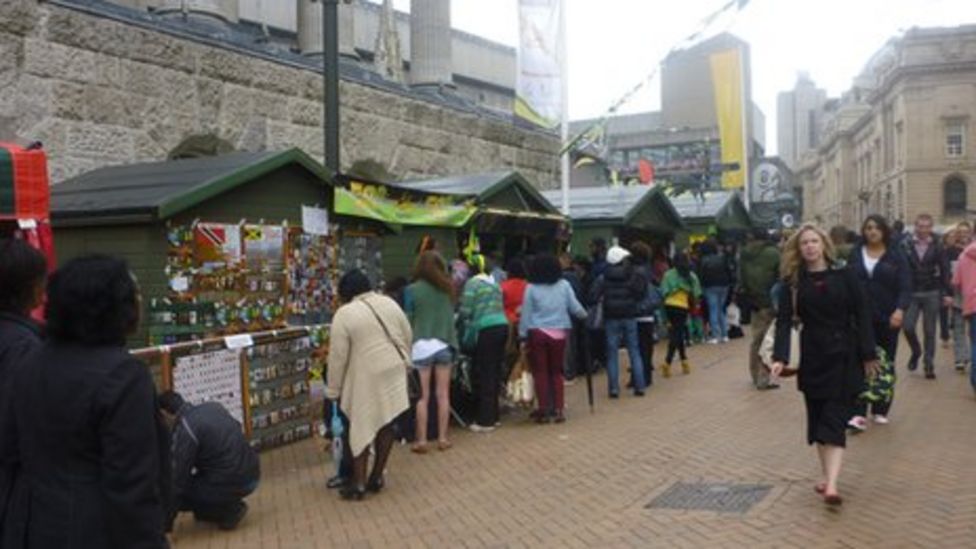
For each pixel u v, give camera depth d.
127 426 3.02
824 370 6.59
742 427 9.61
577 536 6.21
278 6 28.06
